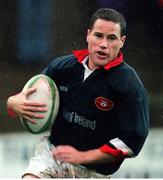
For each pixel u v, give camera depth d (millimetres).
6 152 29906
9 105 19812
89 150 19547
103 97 19125
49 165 20000
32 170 20000
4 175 29406
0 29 44656
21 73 43875
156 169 29891
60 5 45125
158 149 30203
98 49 18875
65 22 45094
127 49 45938
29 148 30172
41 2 44969
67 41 45062
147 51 45812
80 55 19734
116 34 18859
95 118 19312
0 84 42688
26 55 44594
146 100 19203
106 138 19453
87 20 45406
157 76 44844
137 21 46125
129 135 18781
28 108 19422
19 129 34469
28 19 44969
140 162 29828
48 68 20250
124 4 45969
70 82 19688
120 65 19172
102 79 19156
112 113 19188
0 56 44344
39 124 19594
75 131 19609
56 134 20031
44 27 45031
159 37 46062
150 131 31438
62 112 19844
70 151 18609
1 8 44906
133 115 18797
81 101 19422
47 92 19641
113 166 19719
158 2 46219
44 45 44906
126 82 18922
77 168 19750
